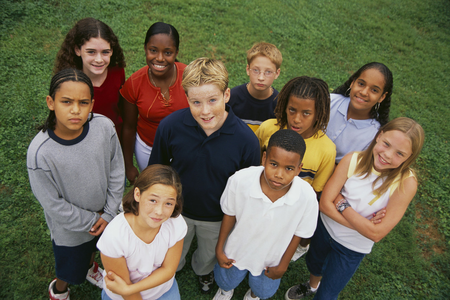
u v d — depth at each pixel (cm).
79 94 189
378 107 271
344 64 677
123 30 583
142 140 309
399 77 677
